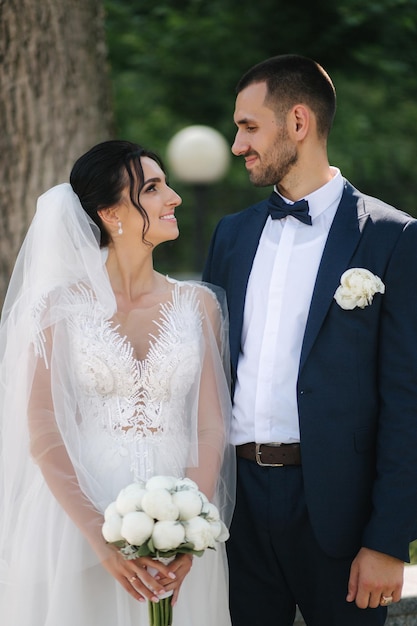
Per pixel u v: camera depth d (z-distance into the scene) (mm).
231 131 15828
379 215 3422
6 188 5578
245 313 3521
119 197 3340
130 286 3436
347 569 3402
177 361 3336
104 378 3252
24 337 3303
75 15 5609
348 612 3410
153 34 14602
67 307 3285
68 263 3342
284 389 3404
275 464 3393
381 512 3258
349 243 3400
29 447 3238
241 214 3754
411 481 3256
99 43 5770
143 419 3293
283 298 3449
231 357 3510
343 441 3334
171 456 3307
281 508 3385
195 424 3404
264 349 3438
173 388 3336
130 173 3334
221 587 3414
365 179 14695
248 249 3580
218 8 14320
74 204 3344
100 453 3246
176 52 14969
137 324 3391
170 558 3109
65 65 5594
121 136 15984
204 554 3367
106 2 13422
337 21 12719
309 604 3482
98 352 3250
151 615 3084
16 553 3270
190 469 3354
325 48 12867
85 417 3271
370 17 12195
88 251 3322
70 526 3207
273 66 3547
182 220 18047
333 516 3340
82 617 3188
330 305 3346
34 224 3381
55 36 5551
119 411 3271
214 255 3756
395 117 14492
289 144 3514
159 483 2980
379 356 3357
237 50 14609
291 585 3484
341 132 14266
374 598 3285
